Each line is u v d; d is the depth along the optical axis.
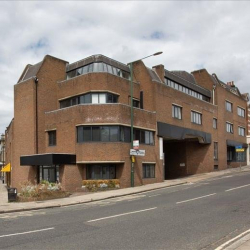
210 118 40.66
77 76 29.33
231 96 47.84
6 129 51.19
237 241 7.68
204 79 43.62
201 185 24.22
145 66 31.80
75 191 24.73
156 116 30.42
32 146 29.20
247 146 52.62
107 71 29.80
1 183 61.25
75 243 7.95
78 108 26.17
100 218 11.66
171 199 16.84
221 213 11.88
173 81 35.50
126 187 25.61
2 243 8.16
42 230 9.74
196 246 7.43
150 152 29.09
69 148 26.61
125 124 26.19
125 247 7.45
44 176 27.50
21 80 33.28
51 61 31.16
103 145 25.38
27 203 17.81
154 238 8.27
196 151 39.03
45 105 30.19
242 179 27.25
